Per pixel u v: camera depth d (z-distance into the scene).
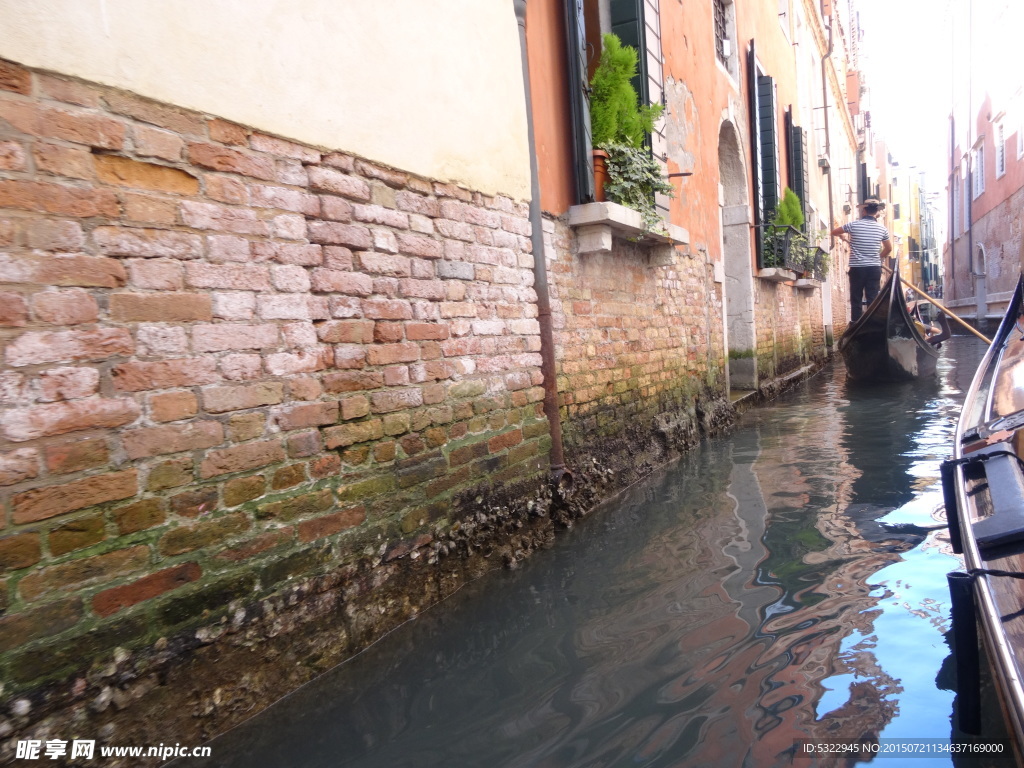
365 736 2.02
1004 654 1.53
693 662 2.34
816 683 2.16
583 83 4.43
